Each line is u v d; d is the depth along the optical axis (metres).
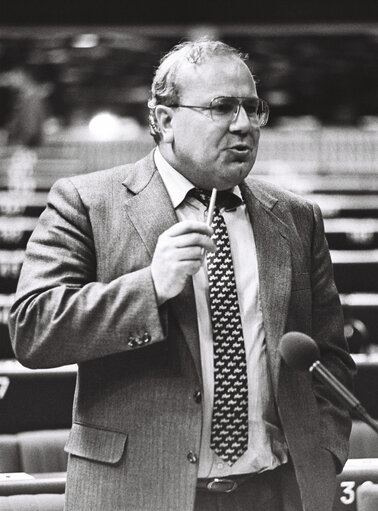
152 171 6.43
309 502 6.10
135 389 5.99
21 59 37.91
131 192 6.34
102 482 5.98
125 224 6.21
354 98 40.25
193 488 5.87
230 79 6.11
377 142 33.88
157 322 5.77
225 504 6.06
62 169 30.53
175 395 5.95
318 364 5.61
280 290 6.24
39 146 32.38
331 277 6.78
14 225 24.67
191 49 6.24
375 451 10.59
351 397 5.54
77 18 27.09
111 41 38.09
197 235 5.70
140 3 27.09
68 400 11.80
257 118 6.23
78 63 38.59
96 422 6.05
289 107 40.28
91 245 6.21
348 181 30.08
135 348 5.84
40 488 7.88
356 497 7.90
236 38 38.44
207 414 6.04
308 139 34.19
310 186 29.39
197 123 6.09
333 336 6.63
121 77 39.09
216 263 6.23
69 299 5.91
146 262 6.10
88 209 6.25
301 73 39.81
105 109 39.12
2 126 36.06
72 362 5.95
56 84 38.28
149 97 6.62
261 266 6.28
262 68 39.50
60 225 6.23
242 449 6.07
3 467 10.77
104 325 5.80
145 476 5.92
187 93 6.13
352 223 25.61
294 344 5.65
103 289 5.87
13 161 29.94
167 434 5.93
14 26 27.27
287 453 6.20
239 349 6.12
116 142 32.97
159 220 6.21
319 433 6.27
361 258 22.94
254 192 6.57
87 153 32.59
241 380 6.09
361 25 26.86
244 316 6.19
